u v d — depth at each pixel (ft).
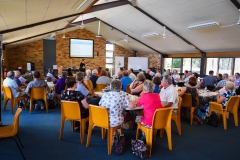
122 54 42.75
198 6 17.92
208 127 12.34
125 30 30.78
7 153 8.34
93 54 39.34
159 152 8.79
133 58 40.04
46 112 14.73
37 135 10.34
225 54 26.91
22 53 33.86
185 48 30.60
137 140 8.66
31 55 34.47
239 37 21.58
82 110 9.44
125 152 8.70
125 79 16.67
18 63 33.78
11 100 14.24
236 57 26.30
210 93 14.19
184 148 9.25
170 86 10.48
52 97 15.94
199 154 8.68
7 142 9.40
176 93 10.53
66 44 36.88
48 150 8.69
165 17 21.94
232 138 10.61
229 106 12.18
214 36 23.32
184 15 20.22
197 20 20.35
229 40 23.07
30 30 20.58
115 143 8.54
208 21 19.81
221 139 10.44
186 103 12.79
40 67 35.14
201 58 30.07
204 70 30.25
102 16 27.96
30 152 8.46
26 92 14.15
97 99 11.82
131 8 22.62
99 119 8.46
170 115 8.72
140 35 30.78
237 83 19.63
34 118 13.23
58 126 11.76
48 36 33.47
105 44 40.47
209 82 21.25
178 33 25.40
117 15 25.98
